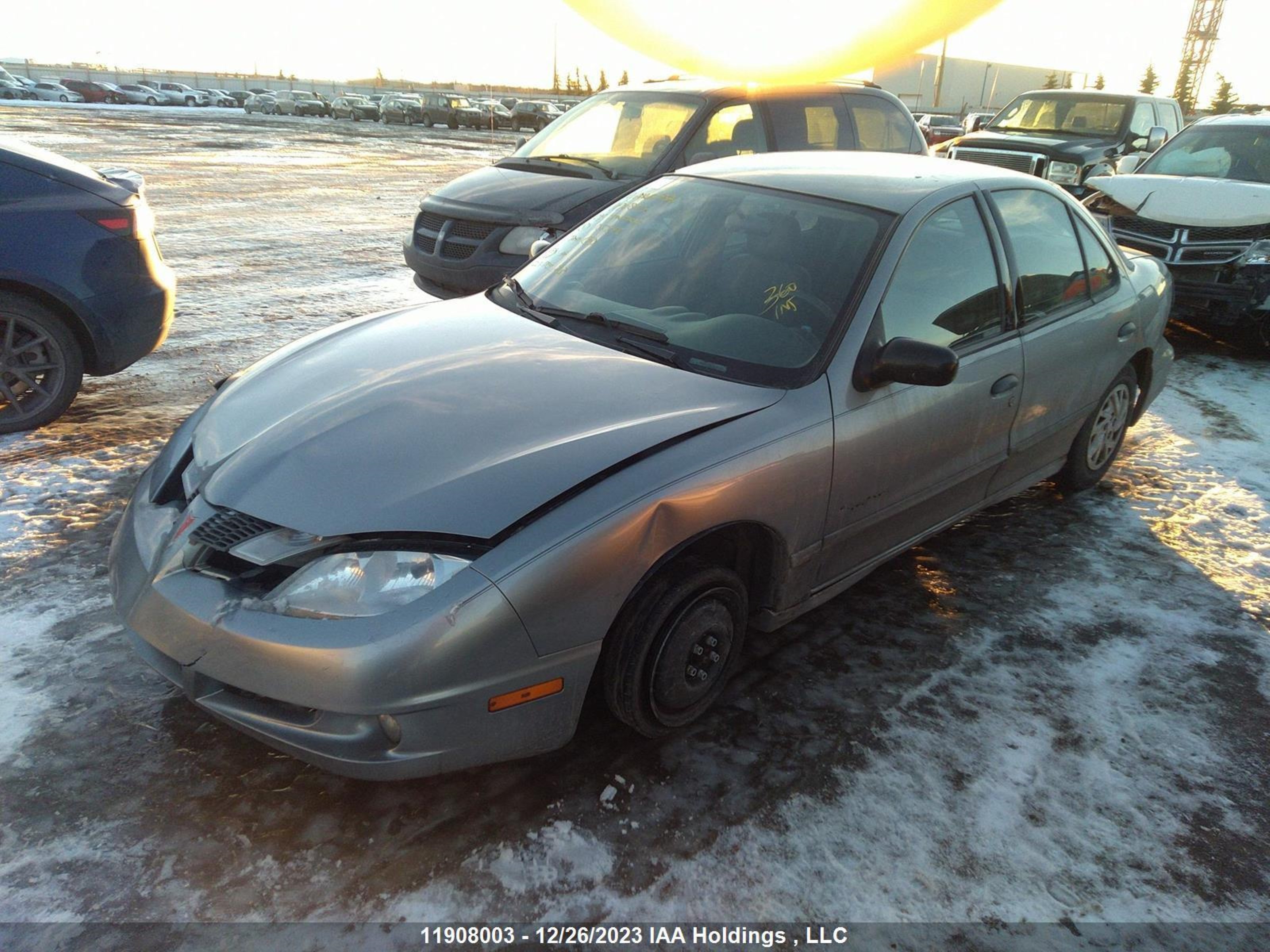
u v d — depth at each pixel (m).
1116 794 2.56
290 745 2.14
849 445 2.75
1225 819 2.49
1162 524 4.24
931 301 3.08
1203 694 3.02
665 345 2.90
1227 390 6.24
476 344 2.95
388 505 2.16
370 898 2.10
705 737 2.68
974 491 3.55
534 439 2.37
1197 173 7.96
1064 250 3.82
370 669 2.01
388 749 2.12
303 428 2.47
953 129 30.98
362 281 8.47
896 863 2.28
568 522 2.17
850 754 2.65
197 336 6.38
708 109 6.53
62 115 35.84
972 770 2.61
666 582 2.40
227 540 2.23
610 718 2.74
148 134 26.83
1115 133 11.39
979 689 2.98
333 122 47.03
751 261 3.12
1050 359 3.60
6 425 4.38
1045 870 2.29
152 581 2.29
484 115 47.22
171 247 9.59
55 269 4.31
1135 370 4.47
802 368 2.76
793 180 3.41
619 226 3.56
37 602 3.11
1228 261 6.76
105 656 2.86
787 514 2.63
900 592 3.54
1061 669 3.11
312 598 2.08
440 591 2.05
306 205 13.41
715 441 2.47
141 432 4.57
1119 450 4.57
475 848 2.25
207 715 2.64
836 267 2.98
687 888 2.17
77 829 2.24
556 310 3.20
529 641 2.13
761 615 2.86
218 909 2.05
